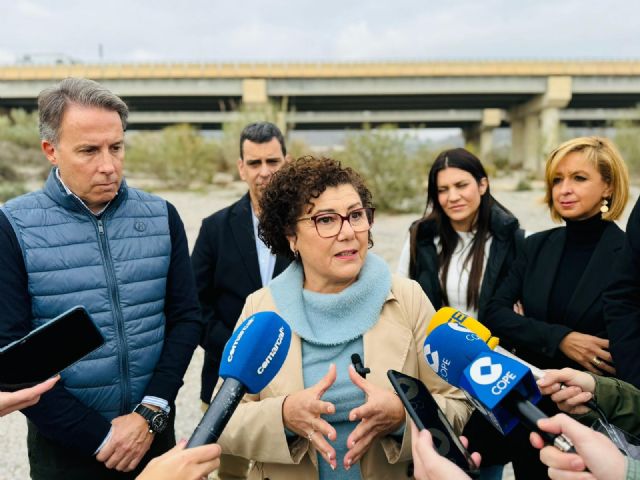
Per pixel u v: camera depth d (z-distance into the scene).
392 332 1.69
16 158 23.31
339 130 45.94
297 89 31.45
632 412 1.61
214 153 23.92
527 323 2.26
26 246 1.86
